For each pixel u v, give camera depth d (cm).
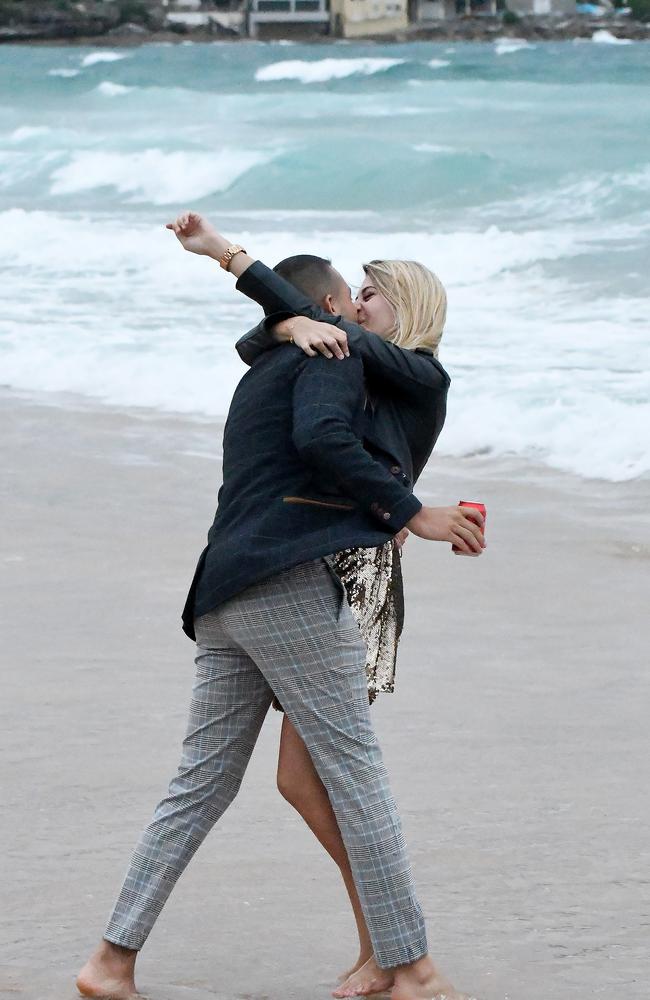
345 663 1128
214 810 1183
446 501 2931
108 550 2598
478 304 5075
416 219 7519
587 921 1267
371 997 1155
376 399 1185
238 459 1145
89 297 5453
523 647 2105
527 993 1135
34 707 1830
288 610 1115
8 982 1148
